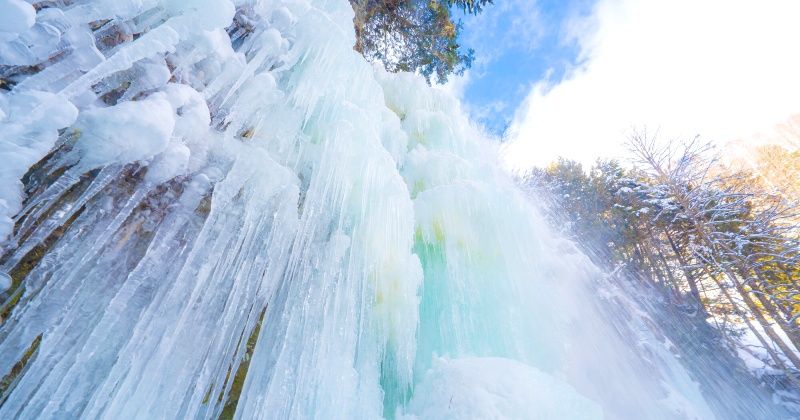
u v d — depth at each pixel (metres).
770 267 9.45
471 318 3.76
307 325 2.47
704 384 8.62
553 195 13.24
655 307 10.58
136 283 1.77
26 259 1.47
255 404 2.08
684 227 10.96
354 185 3.31
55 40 1.53
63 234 1.60
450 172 4.79
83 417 1.48
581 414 2.66
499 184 5.60
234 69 2.59
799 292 8.77
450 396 2.63
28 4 1.39
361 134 3.40
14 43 1.40
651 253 11.88
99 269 1.71
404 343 3.15
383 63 8.87
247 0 2.97
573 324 5.42
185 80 2.28
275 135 2.85
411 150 5.30
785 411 8.44
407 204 3.59
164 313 1.82
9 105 1.35
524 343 3.90
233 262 2.18
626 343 6.74
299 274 2.60
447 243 4.04
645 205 11.62
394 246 3.34
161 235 1.95
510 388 2.64
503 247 4.27
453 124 5.79
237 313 2.16
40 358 1.46
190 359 1.87
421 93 5.94
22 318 1.42
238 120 2.51
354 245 3.07
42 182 1.50
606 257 11.80
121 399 1.58
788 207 9.68
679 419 5.63
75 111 1.51
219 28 2.46
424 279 4.04
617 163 13.15
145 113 1.70
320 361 2.42
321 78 3.39
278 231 2.47
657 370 6.94
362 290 2.97
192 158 2.17
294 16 3.39
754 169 13.17
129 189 1.82
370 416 2.53
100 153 1.61
